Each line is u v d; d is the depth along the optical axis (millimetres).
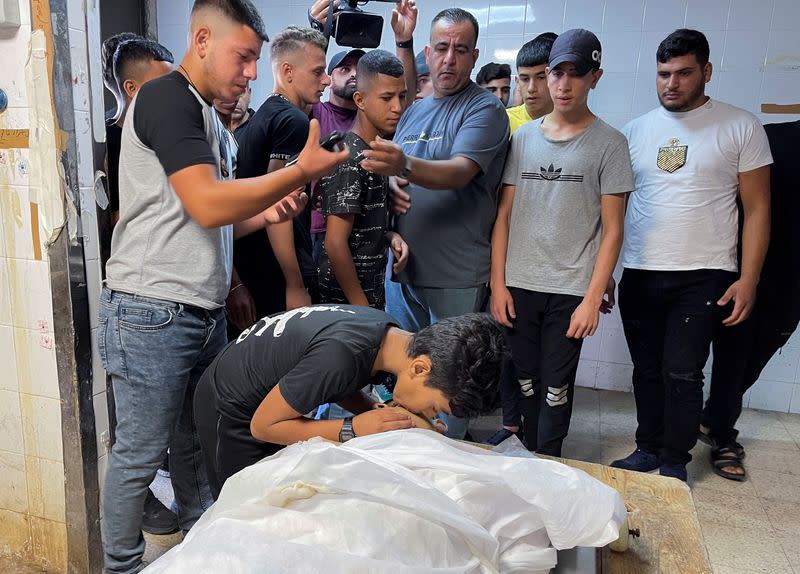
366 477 762
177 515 1957
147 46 1788
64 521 1693
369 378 1156
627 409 3129
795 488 2396
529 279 2082
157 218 1378
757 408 3143
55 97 1424
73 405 1591
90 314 1586
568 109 1948
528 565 852
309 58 2018
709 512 2211
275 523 717
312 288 2133
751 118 2102
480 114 1916
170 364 1444
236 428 1311
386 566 685
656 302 2258
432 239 2018
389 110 1679
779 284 2398
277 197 1196
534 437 2229
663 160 2189
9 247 1556
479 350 1003
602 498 890
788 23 2797
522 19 3154
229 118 2307
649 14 2971
